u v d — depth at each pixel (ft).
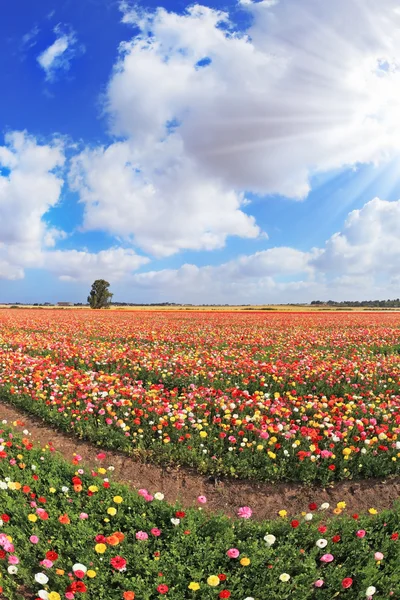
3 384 36.70
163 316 146.30
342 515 19.35
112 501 17.70
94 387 32.35
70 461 23.95
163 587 12.57
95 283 268.21
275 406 29.43
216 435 26.53
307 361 45.16
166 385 38.09
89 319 119.85
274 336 72.59
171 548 14.99
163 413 28.78
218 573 14.06
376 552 14.56
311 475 22.03
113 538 14.26
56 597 12.00
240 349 56.80
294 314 171.01
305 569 14.32
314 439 23.80
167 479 22.56
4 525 15.58
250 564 14.37
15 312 175.63
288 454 23.31
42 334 73.56
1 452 20.95
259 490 21.53
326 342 66.80
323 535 15.96
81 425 28.12
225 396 30.99
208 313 178.70
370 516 17.85
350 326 98.53
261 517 19.48
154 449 25.05
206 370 40.75
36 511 15.98
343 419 27.14
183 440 25.64
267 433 24.38
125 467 23.76
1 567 13.57
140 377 40.42
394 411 30.22
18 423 28.37
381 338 70.90
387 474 22.91
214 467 23.25
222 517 16.80
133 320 116.78
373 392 35.73
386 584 13.73
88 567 13.83
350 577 14.11
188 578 14.03
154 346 56.39
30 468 20.67
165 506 17.63
